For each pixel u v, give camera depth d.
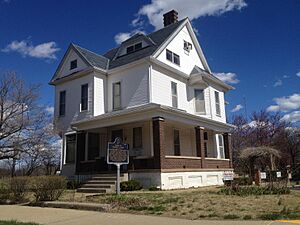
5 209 11.17
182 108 22.20
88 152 21.33
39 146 20.00
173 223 7.43
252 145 40.09
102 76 22.39
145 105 18.61
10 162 21.80
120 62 22.77
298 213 8.24
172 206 10.00
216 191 14.87
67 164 22.36
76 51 23.69
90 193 15.28
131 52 23.41
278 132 42.06
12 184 13.83
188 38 24.81
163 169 16.47
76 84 23.08
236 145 40.81
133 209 9.91
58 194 12.97
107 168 19.45
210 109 23.42
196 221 7.62
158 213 9.03
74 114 22.61
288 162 39.59
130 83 21.06
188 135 23.05
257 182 19.92
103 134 22.28
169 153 20.91
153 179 16.47
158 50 21.06
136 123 20.34
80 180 18.98
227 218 7.92
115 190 15.59
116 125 20.47
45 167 23.98
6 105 19.84
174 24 24.39
